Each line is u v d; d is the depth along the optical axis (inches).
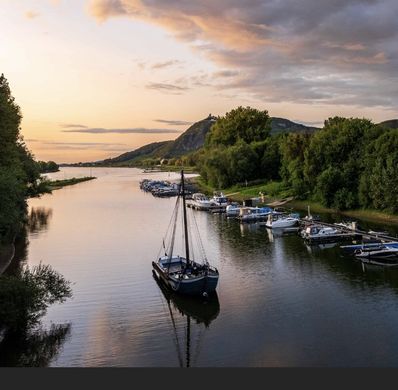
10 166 2736.2
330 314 1494.8
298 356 1204.5
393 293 1681.8
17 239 2920.8
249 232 3100.4
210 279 1667.1
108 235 3053.6
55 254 2470.5
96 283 1903.3
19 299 1285.7
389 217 3376.0
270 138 6136.8
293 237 2869.1
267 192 4987.7
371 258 2193.7
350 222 3149.6
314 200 4254.4
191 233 3093.0
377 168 3469.5
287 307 1569.9
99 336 1355.8
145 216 4013.3
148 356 1223.5
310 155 4261.8
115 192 6791.3
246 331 1379.2
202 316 1508.4
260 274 1993.1
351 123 4200.3
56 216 4050.2
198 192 6077.8
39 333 1378.0
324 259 2235.5
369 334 1330.0
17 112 3105.3
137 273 2057.1
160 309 1584.6
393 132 3624.5
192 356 1218.0
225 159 5940.0
